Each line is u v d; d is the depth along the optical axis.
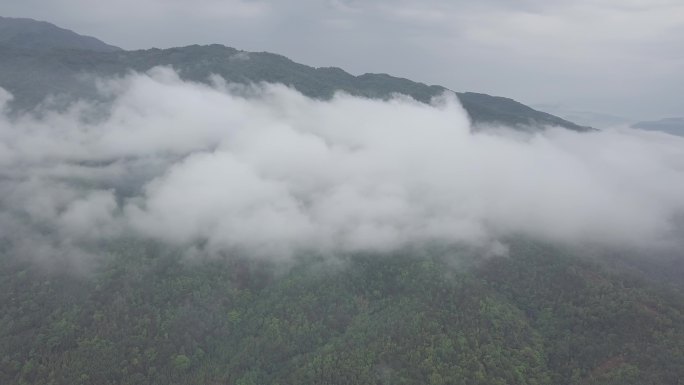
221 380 139.38
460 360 134.12
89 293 166.88
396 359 138.00
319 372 136.62
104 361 136.12
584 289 165.75
